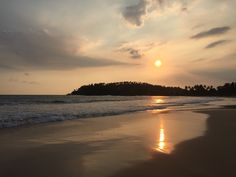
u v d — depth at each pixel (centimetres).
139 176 729
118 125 1798
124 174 745
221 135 1377
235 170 779
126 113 2855
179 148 1063
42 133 1429
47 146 1105
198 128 1655
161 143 1173
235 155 953
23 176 730
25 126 1684
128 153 988
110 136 1361
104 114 2659
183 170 778
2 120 1878
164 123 1917
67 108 3375
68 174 746
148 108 3850
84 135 1386
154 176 727
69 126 1723
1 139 1239
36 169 791
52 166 820
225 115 2595
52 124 1809
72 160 889
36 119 2023
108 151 1022
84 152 1005
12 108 3144
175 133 1454
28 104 4184
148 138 1301
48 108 3272
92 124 1844
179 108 3988
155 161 874
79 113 2672
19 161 873
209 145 1120
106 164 841
